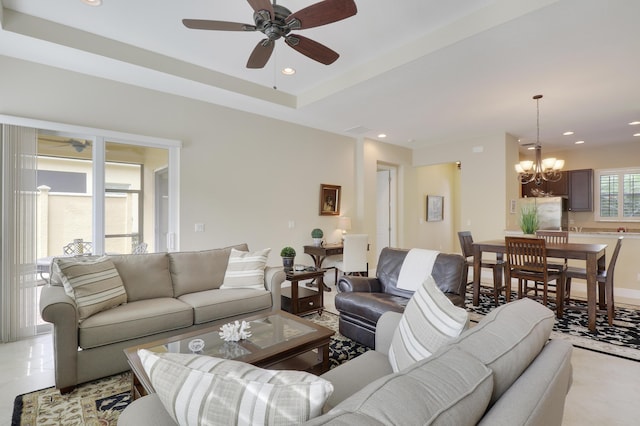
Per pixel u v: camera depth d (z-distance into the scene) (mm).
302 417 711
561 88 3844
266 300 3240
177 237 4137
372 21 2838
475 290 4293
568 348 1167
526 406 796
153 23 2912
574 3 2285
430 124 5414
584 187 6965
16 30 2711
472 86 3791
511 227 5980
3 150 3014
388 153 6867
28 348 2889
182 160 4164
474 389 789
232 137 4617
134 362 1749
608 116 4930
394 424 625
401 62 3256
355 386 1462
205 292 3182
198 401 771
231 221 4613
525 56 3076
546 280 3674
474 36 2727
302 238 5508
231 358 1839
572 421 1892
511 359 967
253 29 2227
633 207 6617
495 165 5969
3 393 2182
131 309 2564
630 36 2713
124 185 3779
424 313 1534
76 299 2354
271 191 5074
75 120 3420
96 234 3557
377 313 2719
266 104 4457
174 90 3961
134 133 3781
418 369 828
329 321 3643
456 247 8969
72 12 2746
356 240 5020
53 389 2229
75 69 3385
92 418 1918
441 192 8438
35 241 3178
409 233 7352
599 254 3508
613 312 3748
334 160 6020
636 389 2234
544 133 5953
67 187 3441
